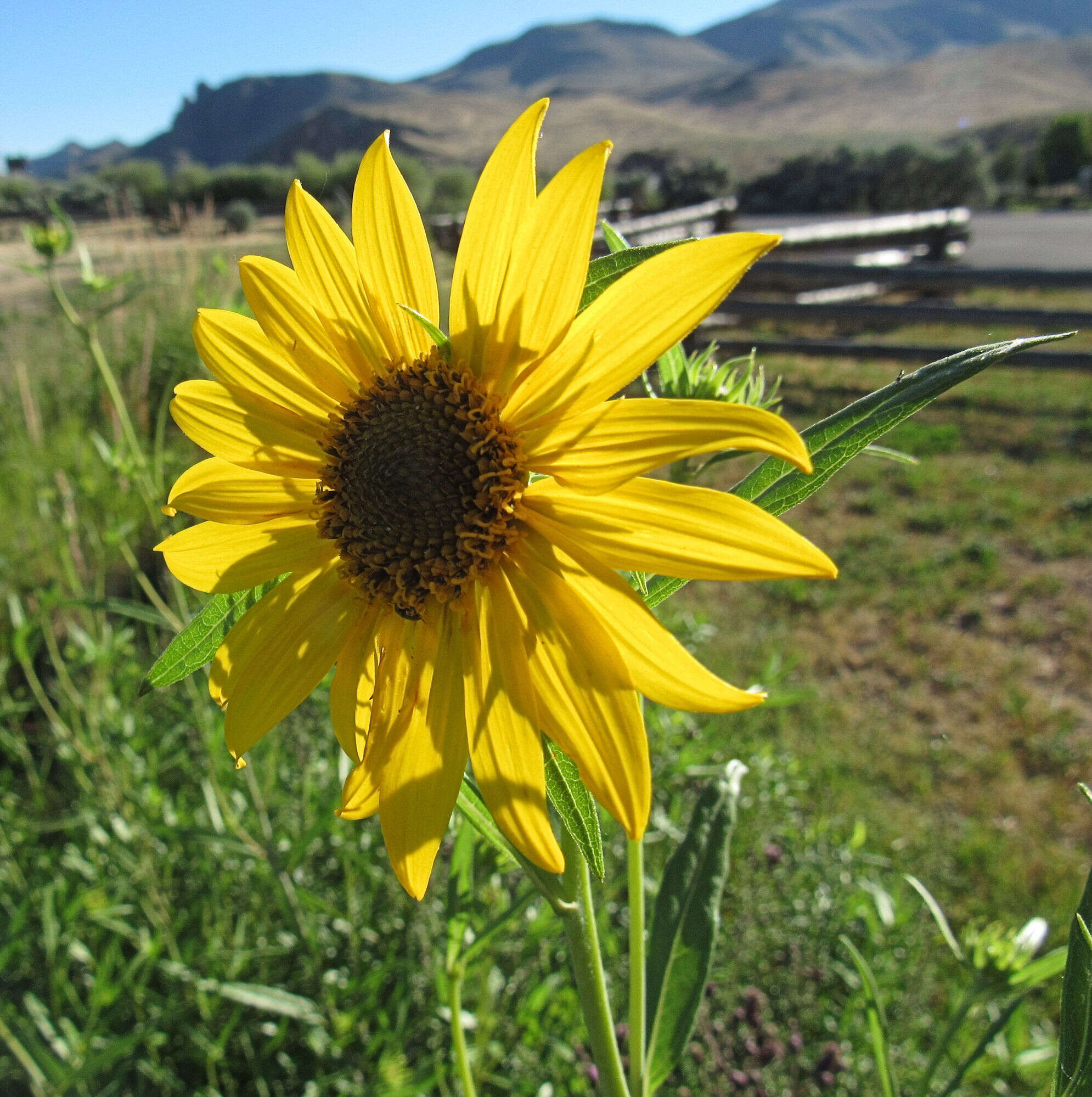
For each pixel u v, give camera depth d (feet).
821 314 31.35
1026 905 10.87
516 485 3.59
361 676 3.94
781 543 2.96
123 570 14.53
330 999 7.66
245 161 409.69
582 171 3.26
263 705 3.93
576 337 3.34
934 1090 7.68
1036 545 19.70
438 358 3.75
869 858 9.90
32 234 8.60
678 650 3.13
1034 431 26.04
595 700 3.27
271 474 4.08
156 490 8.69
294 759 10.05
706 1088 7.22
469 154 263.08
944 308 30.04
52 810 11.19
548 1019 8.04
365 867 8.60
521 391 3.59
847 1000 8.75
